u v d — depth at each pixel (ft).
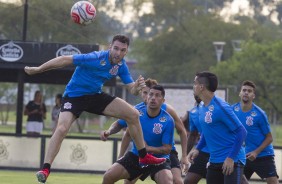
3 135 155.02
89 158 154.71
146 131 87.56
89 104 77.61
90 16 80.18
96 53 77.15
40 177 74.23
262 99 366.22
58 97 173.47
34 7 288.71
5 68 160.97
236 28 465.88
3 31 295.28
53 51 157.89
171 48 469.57
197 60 456.86
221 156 81.51
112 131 90.22
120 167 85.97
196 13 484.33
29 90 384.88
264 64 362.33
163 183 85.15
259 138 100.99
